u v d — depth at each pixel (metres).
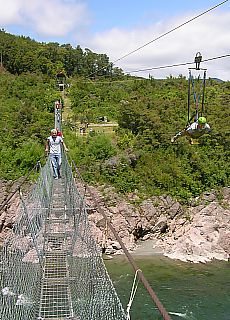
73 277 7.20
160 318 16.36
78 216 8.23
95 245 6.05
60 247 8.98
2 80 49.62
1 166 30.92
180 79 49.09
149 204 28.52
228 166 32.47
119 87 51.22
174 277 21.36
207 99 40.00
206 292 19.27
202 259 24.48
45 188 11.76
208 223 27.53
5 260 5.66
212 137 34.12
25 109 39.03
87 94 47.12
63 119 39.81
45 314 6.45
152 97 42.72
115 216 27.39
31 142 33.88
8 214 25.88
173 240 27.05
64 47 77.12
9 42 74.69
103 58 76.62
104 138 33.75
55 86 49.16
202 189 30.73
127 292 18.86
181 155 33.28
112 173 30.77
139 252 25.75
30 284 6.48
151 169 31.50
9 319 5.32
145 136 34.38
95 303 5.07
